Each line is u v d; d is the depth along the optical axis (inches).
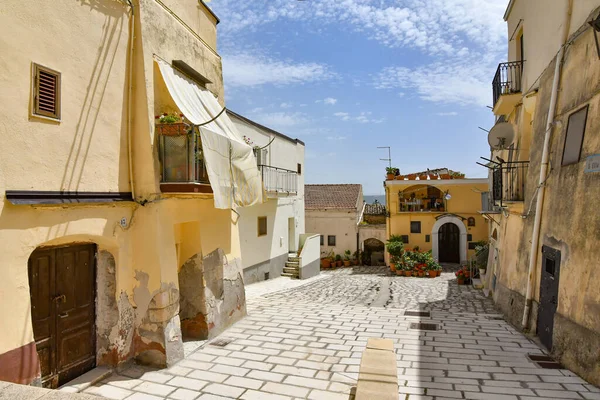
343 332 345.4
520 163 439.2
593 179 259.3
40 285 215.8
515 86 465.4
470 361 277.1
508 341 324.2
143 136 269.3
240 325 366.9
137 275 267.1
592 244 250.2
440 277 844.6
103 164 244.2
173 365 265.7
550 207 329.4
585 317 249.4
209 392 226.2
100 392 224.5
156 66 285.0
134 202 265.6
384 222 1194.6
